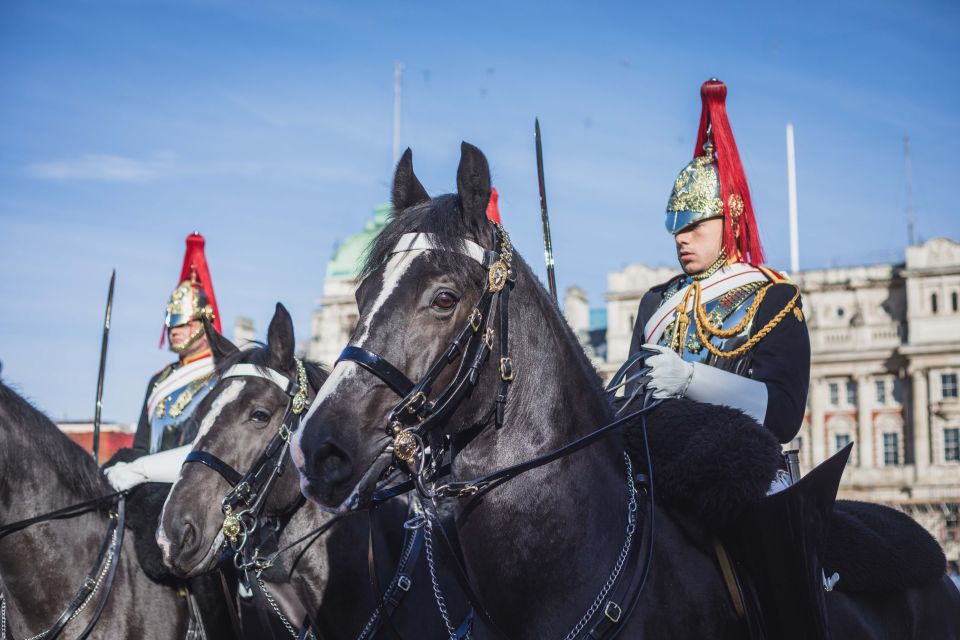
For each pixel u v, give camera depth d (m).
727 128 5.24
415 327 3.59
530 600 3.79
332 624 6.30
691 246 5.12
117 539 6.85
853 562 4.55
